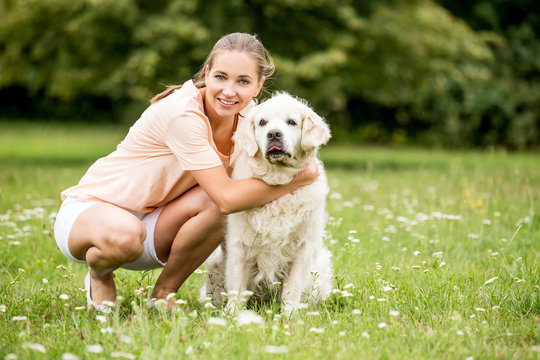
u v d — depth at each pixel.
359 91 16.98
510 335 2.65
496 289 3.29
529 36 16.80
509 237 4.73
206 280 3.67
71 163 11.65
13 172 8.62
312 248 3.46
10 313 3.01
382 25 11.68
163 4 10.95
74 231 3.08
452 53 12.64
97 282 3.19
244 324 2.61
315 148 3.38
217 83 3.18
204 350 2.41
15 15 11.06
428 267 3.98
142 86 11.48
